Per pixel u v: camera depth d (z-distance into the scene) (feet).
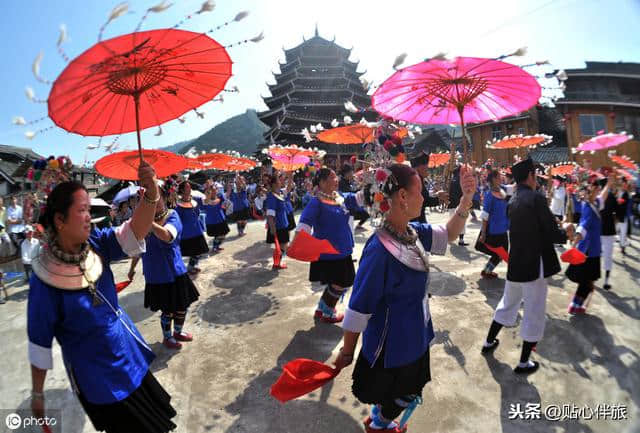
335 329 13.01
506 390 9.00
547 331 11.90
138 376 6.15
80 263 5.64
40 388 5.37
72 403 9.56
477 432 7.63
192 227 20.45
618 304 13.71
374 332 6.16
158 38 4.58
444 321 13.05
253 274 20.56
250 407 8.80
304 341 12.17
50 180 6.10
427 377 6.72
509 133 67.00
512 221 9.90
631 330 11.40
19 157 43.47
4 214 25.27
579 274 12.88
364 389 6.29
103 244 6.33
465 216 6.83
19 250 25.25
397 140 7.41
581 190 13.30
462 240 25.43
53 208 5.35
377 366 6.14
